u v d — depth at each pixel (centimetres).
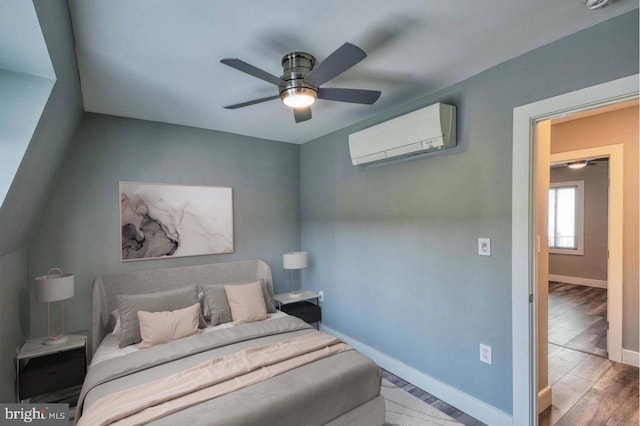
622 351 320
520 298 205
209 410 158
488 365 225
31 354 231
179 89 246
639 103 302
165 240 334
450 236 249
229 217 376
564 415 236
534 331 204
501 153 215
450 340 250
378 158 292
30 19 110
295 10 154
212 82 234
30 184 189
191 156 351
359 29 172
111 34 170
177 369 202
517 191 206
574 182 675
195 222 353
